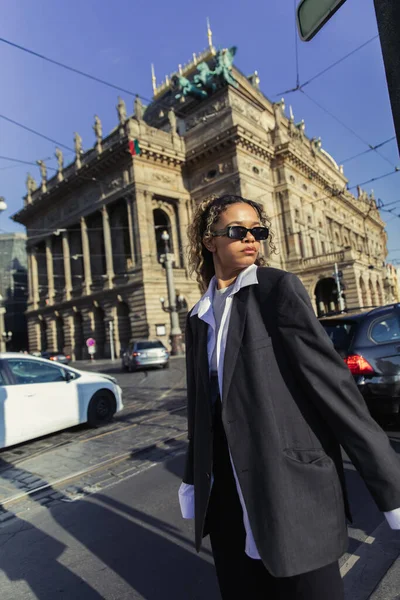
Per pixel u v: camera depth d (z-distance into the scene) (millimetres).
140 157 33969
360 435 1177
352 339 5398
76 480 4895
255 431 1295
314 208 42562
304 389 1308
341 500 1286
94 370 23906
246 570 1392
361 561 2607
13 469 5469
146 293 32500
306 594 1210
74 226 41875
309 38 2084
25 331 62469
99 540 3346
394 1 1582
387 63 1623
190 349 1774
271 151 36844
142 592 2592
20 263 64312
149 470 4980
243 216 1618
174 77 43156
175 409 8523
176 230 36875
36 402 6457
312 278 34438
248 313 1427
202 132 36750
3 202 15297
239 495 1355
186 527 3408
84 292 38906
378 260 40250
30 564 3088
